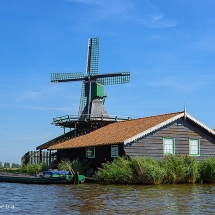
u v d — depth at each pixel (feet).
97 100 165.68
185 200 62.80
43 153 155.53
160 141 105.40
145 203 59.88
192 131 110.63
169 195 68.74
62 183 94.53
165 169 89.56
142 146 102.58
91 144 111.86
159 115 117.80
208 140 112.78
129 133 106.83
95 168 114.73
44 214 51.65
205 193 71.41
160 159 104.22
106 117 142.72
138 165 89.04
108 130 124.26
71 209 55.11
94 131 132.16
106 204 59.16
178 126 108.78
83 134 144.46
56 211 53.72
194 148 110.11
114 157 106.73
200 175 92.22
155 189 78.02
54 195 70.85
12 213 52.60
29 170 137.90
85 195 69.87
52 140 157.99
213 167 91.66
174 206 57.11
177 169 89.97
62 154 135.33
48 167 136.15
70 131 158.51
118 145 105.81
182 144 108.37
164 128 106.52
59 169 113.39
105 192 73.97
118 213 51.83
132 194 70.33
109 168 93.20
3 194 74.02
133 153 101.04
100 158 113.19
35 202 62.34
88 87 168.66
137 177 88.69
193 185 86.12
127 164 91.81
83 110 166.50
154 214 51.16
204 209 54.65
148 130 102.94
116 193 72.13
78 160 121.49
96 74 168.66
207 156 111.55
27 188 85.20
